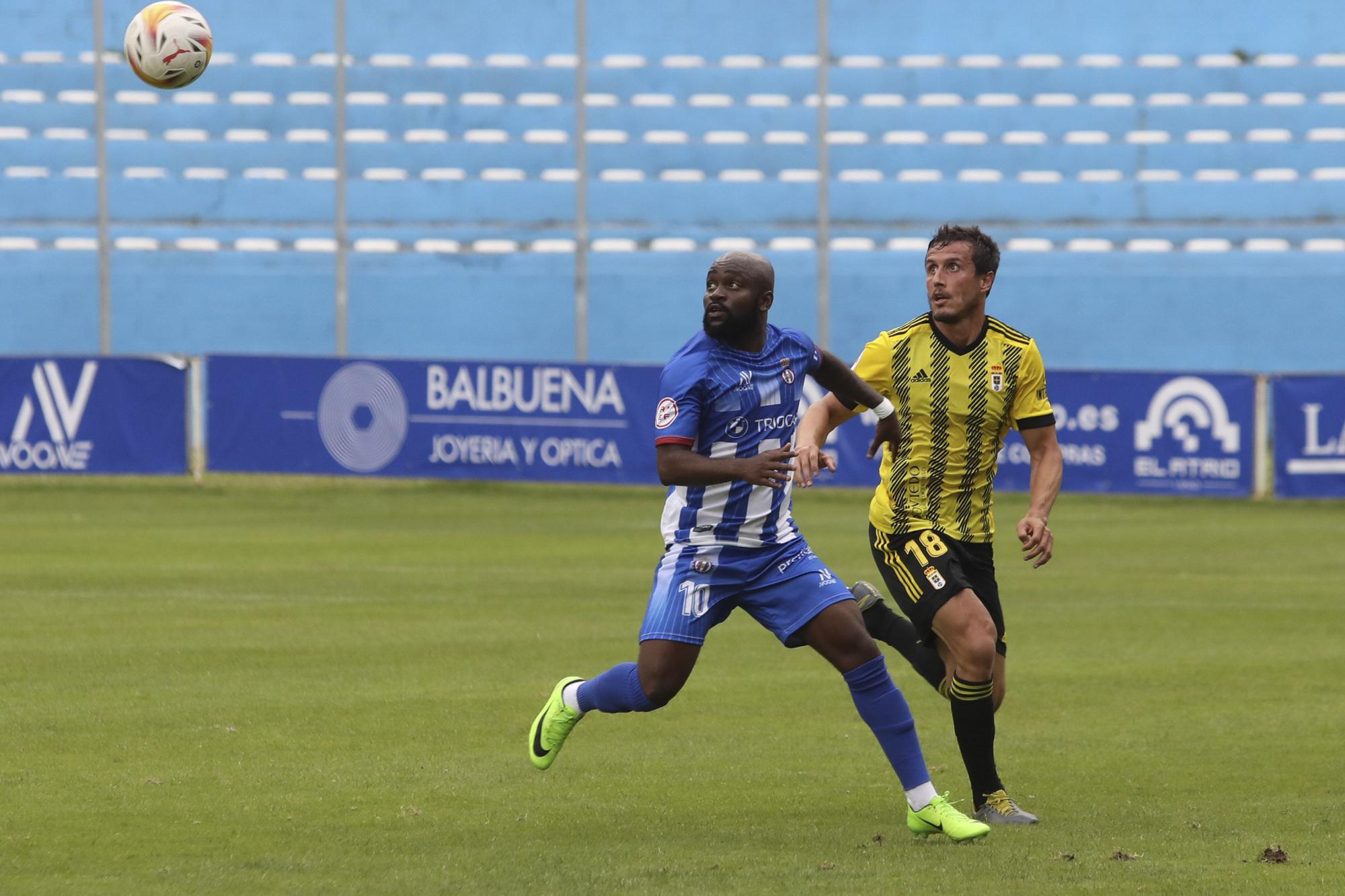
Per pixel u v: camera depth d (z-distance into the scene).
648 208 101.06
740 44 105.75
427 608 40.84
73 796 21.34
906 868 17.75
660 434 19.05
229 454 74.00
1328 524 66.12
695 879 17.27
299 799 21.34
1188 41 105.81
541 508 71.06
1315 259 99.12
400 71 103.25
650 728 26.75
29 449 73.00
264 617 38.88
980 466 21.73
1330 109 104.38
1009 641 36.94
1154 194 101.50
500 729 26.30
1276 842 19.16
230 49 102.81
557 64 104.50
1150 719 27.97
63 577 46.25
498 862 18.05
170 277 96.81
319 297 97.62
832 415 21.36
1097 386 72.88
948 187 101.25
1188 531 63.41
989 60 106.19
